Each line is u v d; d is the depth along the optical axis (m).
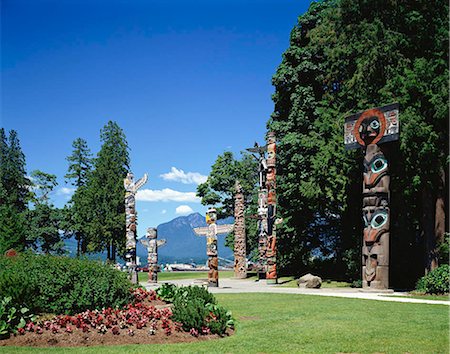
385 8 28.58
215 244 30.38
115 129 72.19
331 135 33.00
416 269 31.36
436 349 10.55
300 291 25.61
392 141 26.08
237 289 27.61
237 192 45.12
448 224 28.86
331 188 31.25
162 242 38.50
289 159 37.66
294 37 38.88
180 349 10.44
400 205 30.34
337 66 33.31
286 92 39.75
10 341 10.82
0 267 13.96
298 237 39.34
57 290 13.43
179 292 16.66
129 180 34.06
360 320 14.31
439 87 25.28
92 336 11.24
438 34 27.11
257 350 10.45
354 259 32.38
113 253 67.06
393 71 27.09
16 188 68.12
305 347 10.74
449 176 26.75
